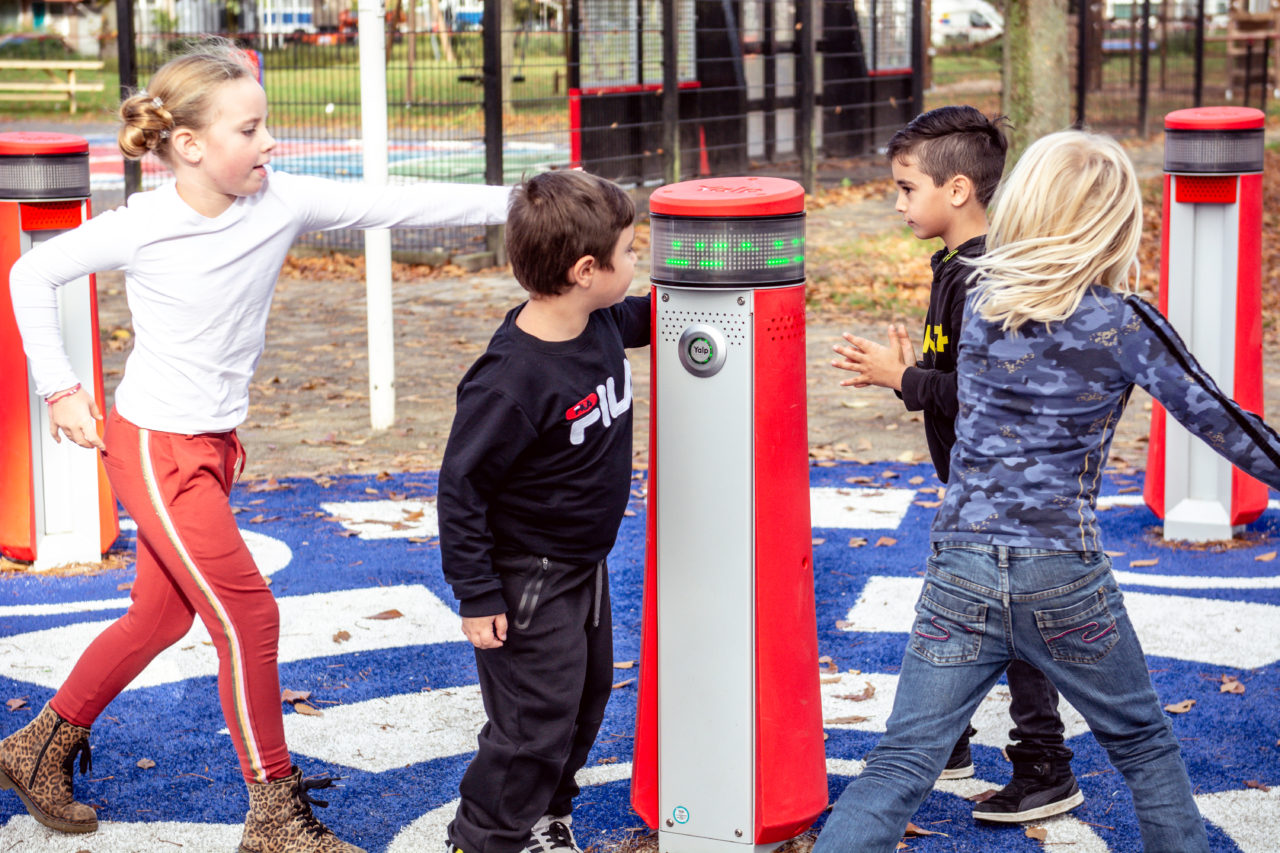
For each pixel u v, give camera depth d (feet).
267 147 9.46
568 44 42.75
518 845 9.37
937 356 9.93
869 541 17.83
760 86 53.78
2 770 10.50
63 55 93.71
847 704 12.84
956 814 10.73
